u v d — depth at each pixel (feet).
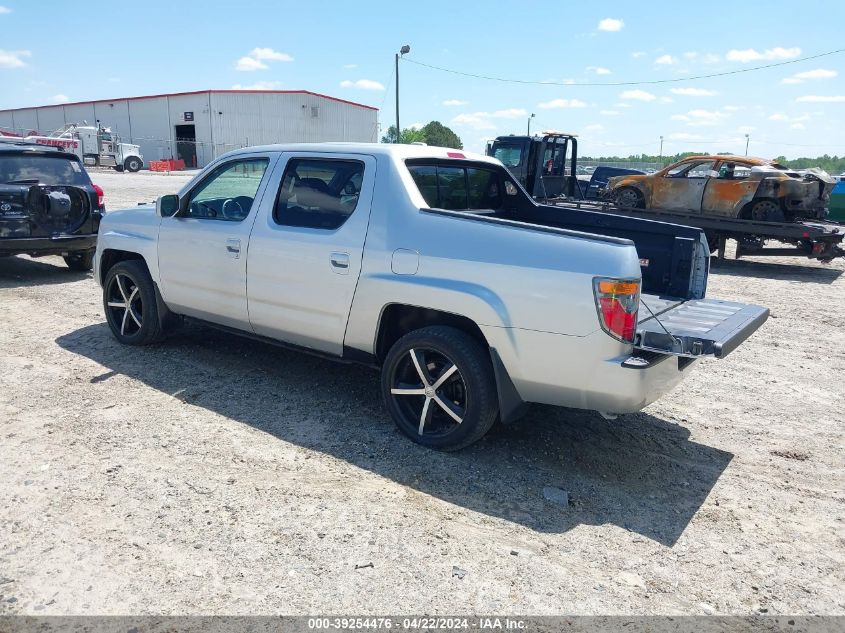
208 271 16.88
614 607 9.27
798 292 33.55
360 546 10.41
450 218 13.10
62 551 10.00
